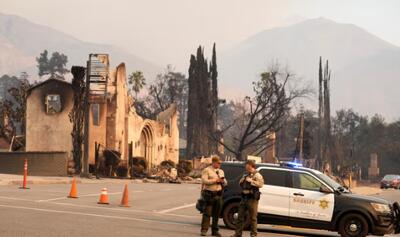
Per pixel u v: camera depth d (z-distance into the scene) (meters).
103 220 28.89
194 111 132.25
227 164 29.81
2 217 27.53
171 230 27.22
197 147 130.62
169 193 54.78
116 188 56.66
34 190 45.78
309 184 29.11
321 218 28.70
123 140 92.69
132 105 97.25
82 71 80.44
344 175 129.00
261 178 25.45
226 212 29.23
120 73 91.81
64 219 28.19
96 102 86.88
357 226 28.50
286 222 28.98
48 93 89.81
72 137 81.56
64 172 77.00
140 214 33.69
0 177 59.59
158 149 111.31
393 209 29.11
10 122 116.56
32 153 76.62
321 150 154.62
